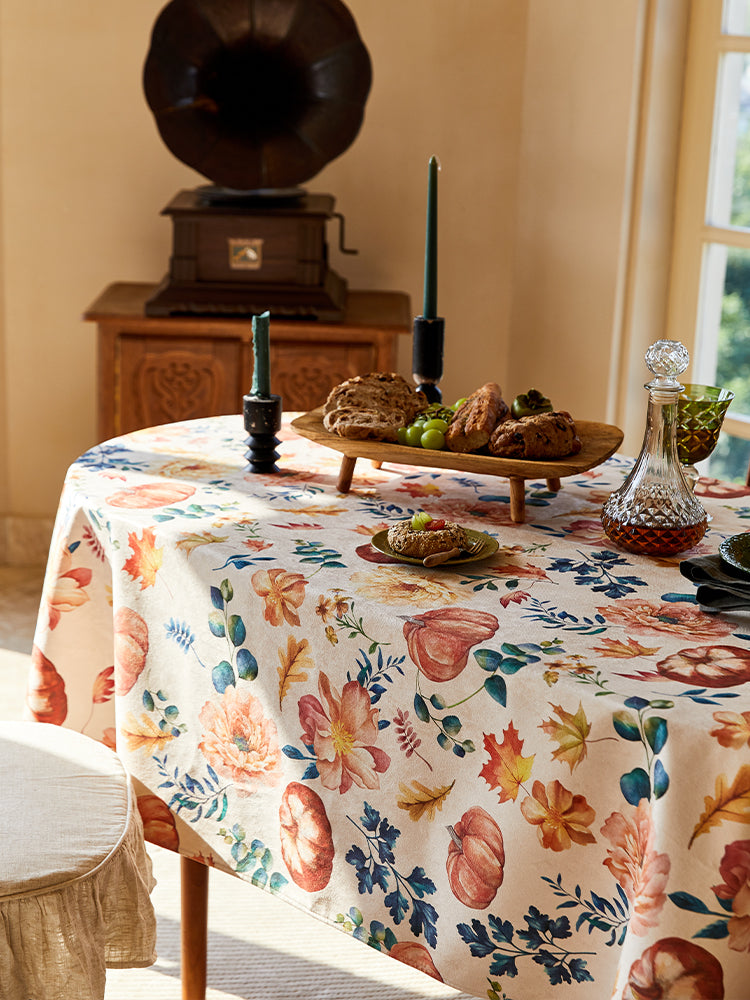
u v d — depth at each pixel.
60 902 1.26
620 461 1.89
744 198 2.74
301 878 1.34
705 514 1.44
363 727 1.24
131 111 3.37
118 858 1.34
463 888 1.18
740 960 0.99
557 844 1.10
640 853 1.04
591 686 1.06
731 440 2.84
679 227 2.89
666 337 2.98
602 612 1.24
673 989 1.00
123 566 1.47
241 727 1.38
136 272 3.49
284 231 2.87
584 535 1.50
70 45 3.33
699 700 1.04
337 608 1.24
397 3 3.28
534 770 1.10
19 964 1.26
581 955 1.12
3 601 3.36
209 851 1.46
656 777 1.01
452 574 1.34
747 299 2.76
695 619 1.23
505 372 3.50
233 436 1.97
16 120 3.38
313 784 1.31
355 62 2.76
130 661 1.48
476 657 1.13
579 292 3.03
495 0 3.24
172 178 3.41
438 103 3.33
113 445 1.87
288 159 2.82
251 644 1.34
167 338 2.92
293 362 2.91
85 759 1.48
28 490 3.66
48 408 3.60
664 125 2.82
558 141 3.02
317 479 1.72
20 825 1.33
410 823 1.22
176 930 1.97
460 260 3.44
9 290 3.51
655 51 2.75
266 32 2.72
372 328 2.88
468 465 1.53
